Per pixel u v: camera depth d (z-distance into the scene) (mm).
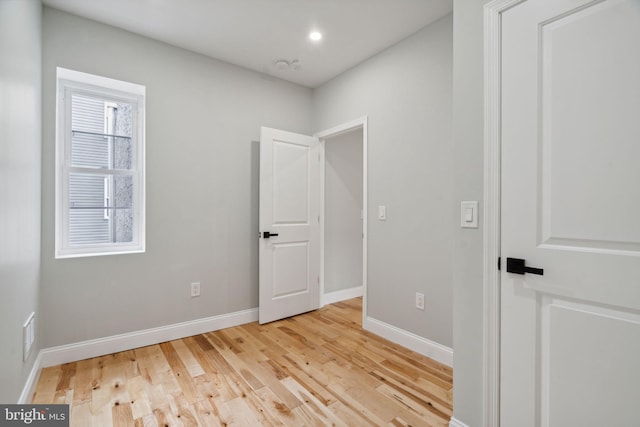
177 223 2674
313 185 3447
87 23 2275
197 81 2777
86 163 2443
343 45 2668
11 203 1396
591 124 1116
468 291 1458
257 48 2711
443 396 1840
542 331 1246
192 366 2182
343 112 3172
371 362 2258
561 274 1186
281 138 3158
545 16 1214
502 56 1339
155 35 2506
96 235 2486
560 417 1193
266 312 3047
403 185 2564
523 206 1282
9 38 1365
